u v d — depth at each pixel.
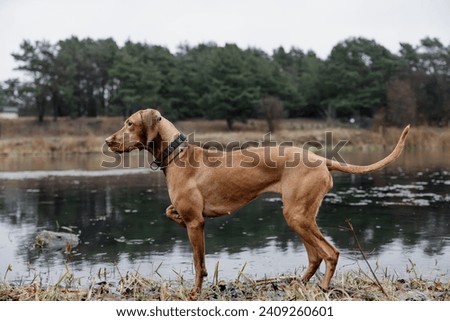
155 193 19.42
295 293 6.84
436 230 12.34
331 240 11.60
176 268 9.54
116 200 17.83
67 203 17.31
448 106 61.47
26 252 11.09
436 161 30.72
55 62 72.19
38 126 68.00
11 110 96.56
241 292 7.38
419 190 18.80
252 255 10.51
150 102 65.69
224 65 65.69
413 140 45.38
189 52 86.56
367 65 69.75
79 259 10.41
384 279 7.88
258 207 16.36
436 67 65.81
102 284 8.03
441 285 7.63
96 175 26.03
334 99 69.75
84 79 78.62
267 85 69.25
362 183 21.33
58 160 37.06
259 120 68.81
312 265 7.45
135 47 77.44
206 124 67.56
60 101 75.56
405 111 58.16
